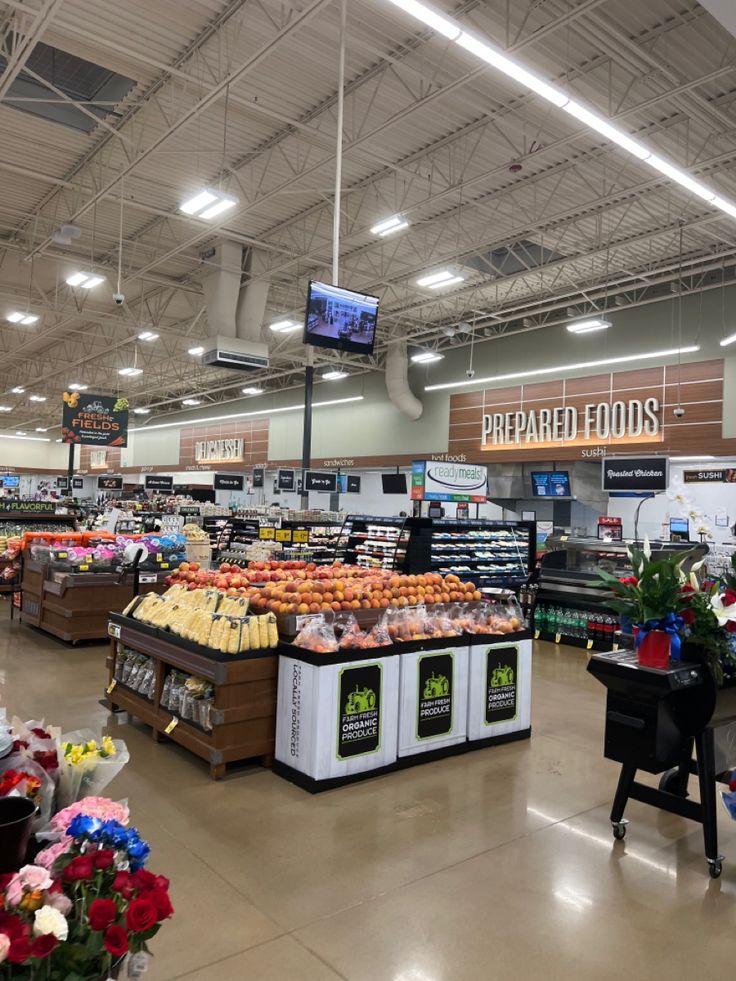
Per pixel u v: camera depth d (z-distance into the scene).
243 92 8.71
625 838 3.52
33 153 10.51
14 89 8.97
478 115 9.09
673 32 7.35
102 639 7.93
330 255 14.04
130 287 16.70
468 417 19.62
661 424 15.36
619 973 2.46
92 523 15.81
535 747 4.85
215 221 12.40
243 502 29.61
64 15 7.47
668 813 3.86
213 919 2.71
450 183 10.38
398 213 9.98
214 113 9.23
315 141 9.84
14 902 1.32
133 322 17.22
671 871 3.20
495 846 3.38
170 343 22.14
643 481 11.59
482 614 5.02
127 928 1.29
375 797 3.93
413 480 9.19
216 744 4.13
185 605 4.86
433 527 9.38
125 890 1.39
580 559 8.77
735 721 3.49
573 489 17.08
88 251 14.46
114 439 18.69
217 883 2.97
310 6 6.50
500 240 12.91
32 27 6.96
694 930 2.73
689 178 6.93
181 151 9.57
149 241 13.98
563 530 14.50
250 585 5.26
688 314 15.01
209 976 2.38
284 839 3.39
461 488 9.41
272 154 10.27
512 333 18.06
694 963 2.53
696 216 11.71
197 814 3.65
